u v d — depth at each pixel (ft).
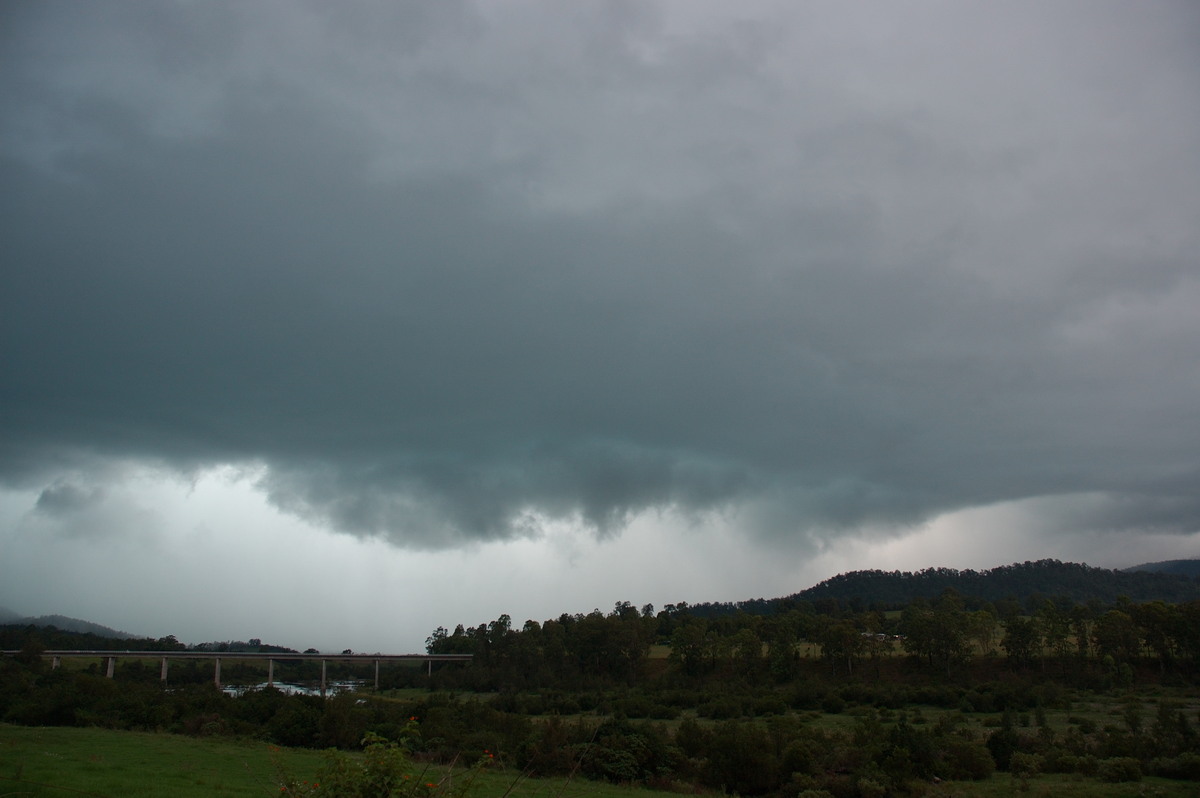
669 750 173.37
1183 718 180.24
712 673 396.57
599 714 302.86
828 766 160.56
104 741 152.05
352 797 35.42
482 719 212.23
